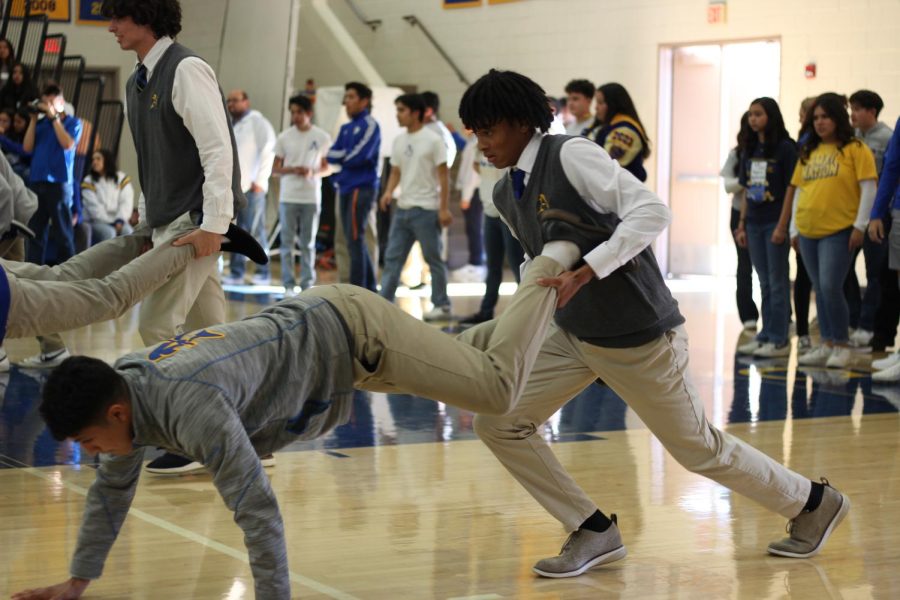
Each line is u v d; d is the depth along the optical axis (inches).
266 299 389.7
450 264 528.4
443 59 569.6
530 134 113.7
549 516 148.1
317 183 403.9
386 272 353.1
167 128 149.0
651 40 512.7
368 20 597.6
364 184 367.6
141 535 136.0
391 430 203.8
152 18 149.3
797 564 128.5
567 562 123.8
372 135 366.9
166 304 151.2
